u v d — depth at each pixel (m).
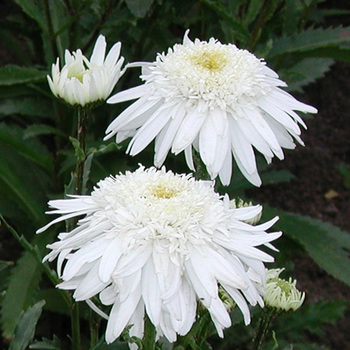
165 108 0.45
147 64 0.48
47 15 0.62
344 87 1.03
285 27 0.68
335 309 0.62
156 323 0.36
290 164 0.93
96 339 0.50
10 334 0.56
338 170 0.93
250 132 0.44
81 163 0.47
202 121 0.44
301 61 0.75
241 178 0.68
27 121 0.80
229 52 0.46
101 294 0.38
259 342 0.47
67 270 0.37
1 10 0.98
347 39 0.63
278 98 0.46
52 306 0.62
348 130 0.98
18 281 0.59
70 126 0.68
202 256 0.38
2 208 0.68
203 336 0.45
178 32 0.92
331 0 1.08
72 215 0.39
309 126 0.98
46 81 0.63
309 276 0.80
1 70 0.63
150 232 0.37
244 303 0.38
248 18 0.63
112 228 0.38
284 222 0.65
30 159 0.67
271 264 0.67
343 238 0.68
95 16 0.69
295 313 0.62
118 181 0.40
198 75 0.44
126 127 0.46
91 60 0.47
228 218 0.39
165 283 0.37
